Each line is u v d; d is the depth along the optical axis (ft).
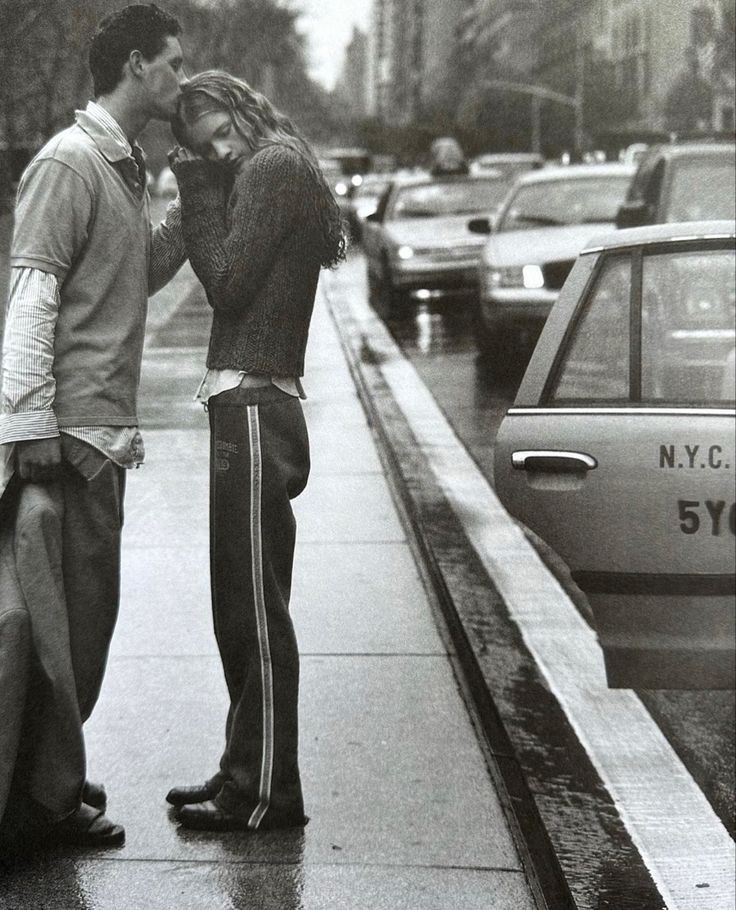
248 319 12.67
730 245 14.93
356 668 18.21
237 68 158.81
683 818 14.37
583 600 21.43
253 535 12.94
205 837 13.44
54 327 12.44
